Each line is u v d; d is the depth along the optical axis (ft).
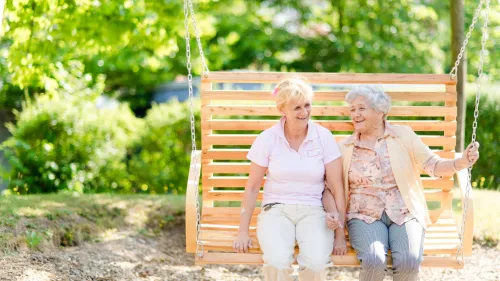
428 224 14.02
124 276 16.97
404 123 15.40
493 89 32.35
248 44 53.11
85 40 26.43
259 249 13.43
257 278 18.48
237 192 15.37
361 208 13.65
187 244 13.52
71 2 25.25
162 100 61.26
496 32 35.29
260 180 13.91
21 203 20.86
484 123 31.78
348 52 48.96
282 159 13.73
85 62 47.16
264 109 15.24
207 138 15.26
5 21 22.59
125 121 34.12
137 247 19.81
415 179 13.84
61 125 29.68
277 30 53.26
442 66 49.75
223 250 13.58
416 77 15.28
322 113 15.37
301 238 13.21
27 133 29.37
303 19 51.42
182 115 35.14
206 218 15.19
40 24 24.38
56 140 29.60
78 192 28.60
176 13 28.25
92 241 19.47
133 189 33.91
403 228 13.20
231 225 14.87
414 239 13.03
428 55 48.96
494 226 20.22
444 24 48.78
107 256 18.42
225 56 51.80
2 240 16.79
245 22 53.26
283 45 52.85
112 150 31.50
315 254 12.80
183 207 23.73
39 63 25.67
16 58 24.41
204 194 15.40
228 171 15.31
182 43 47.52
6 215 18.84
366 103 13.69
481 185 27.25
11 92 46.21
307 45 51.55
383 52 48.16
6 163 35.29
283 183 13.71
